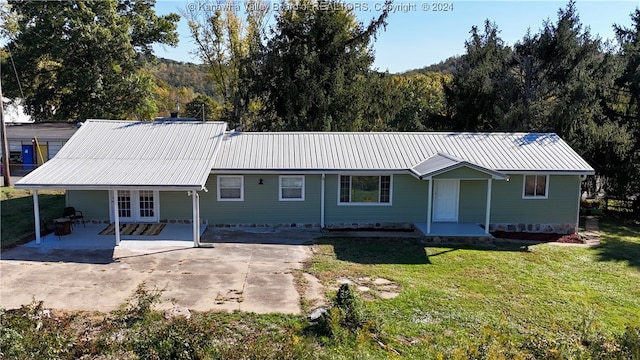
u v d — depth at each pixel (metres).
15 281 10.98
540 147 18.67
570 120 23.69
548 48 27.38
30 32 33.31
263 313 9.29
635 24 26.31
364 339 7.93
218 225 17.09
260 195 17.06
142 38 37.22
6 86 35.19
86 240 14.80
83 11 32.53
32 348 6.05
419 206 17.42
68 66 34.75
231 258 13.25
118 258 13.01
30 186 13.82
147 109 36.38
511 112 25.56
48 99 35.72
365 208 17.34
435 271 12.54
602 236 17.86
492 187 17.41
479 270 12.76
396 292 10.76
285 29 29.42
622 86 25.22
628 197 23.67
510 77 28.22
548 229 17.69
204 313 9.22
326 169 16.59
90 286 10.73
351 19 29.95
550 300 10.61
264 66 29.69
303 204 17.20
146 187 13.92
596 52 26.86
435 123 31.12
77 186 13.87
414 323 8.98
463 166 15.66
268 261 13.04
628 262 14.16
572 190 17.52
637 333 7.17
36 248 13.85
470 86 28.77
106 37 32.78
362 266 12.79
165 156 16.47
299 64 28.84
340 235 16.33
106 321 8.50
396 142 18.94
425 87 47.53
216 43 36.91
